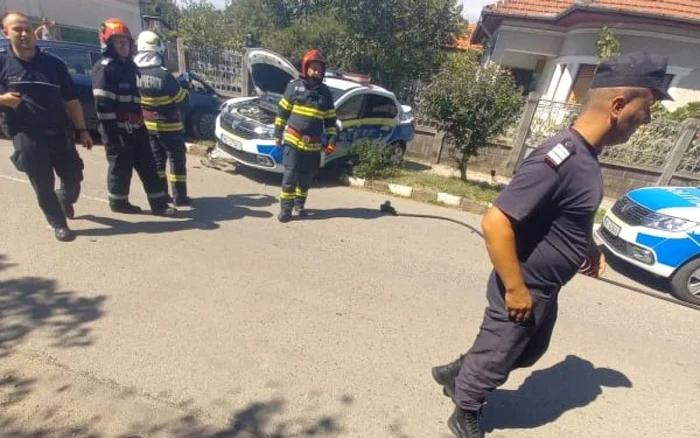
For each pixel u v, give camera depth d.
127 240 3.85
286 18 15.49
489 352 1.97
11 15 3.13
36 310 2.78
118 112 3.89
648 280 4.61
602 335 3.41
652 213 4.28
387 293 3.58
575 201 1.64
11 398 2.11
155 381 2.32
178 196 4.80
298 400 2.33
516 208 1.62
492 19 11.45
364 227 5.03
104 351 2.49
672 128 7.47
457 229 5.36
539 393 2.66
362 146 7.00
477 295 3.76
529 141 8.38
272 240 4.29
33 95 3.30
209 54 10.16
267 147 5.82
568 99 10.46
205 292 3.21
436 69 13.21
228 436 2.06
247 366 2.52
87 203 4.53
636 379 2.90
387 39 12.59
